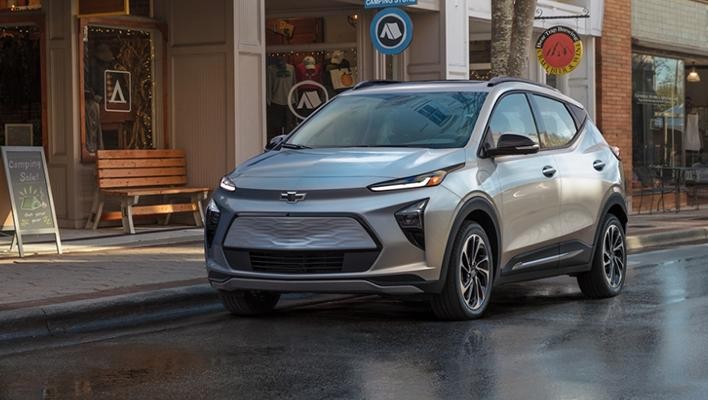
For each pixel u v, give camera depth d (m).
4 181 14.75
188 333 10.08
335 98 11.80
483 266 10.70
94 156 18.80
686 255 18.16
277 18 23.20
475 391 7.58
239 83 19.02
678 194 29.83
